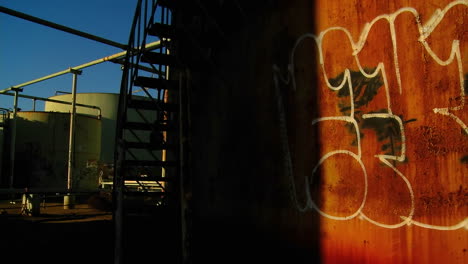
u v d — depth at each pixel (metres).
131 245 6.16
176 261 5.32
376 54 3.18
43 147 22.53
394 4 3.07
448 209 2.64
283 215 4.04
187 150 3.56
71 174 15.83
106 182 21.70
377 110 3.14
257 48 4.63
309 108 3.78
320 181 3.61
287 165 4.01
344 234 3.34
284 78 4.14
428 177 2.77
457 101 2.63
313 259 3.62
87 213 12.89
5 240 7.59
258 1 4.66
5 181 22.48
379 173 3.09
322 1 3.72
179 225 6.11
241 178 4.83
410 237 2.85
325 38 3.66
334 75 3.54
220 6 4.92
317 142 3.66
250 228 4.59
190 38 5.29
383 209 3.04
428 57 2.81
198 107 6.16
